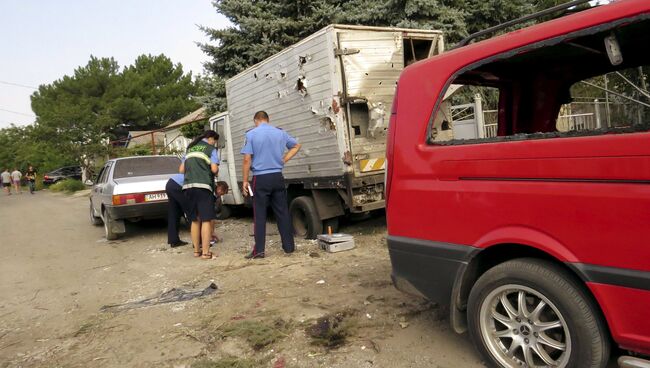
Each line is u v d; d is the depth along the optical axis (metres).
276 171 6.38
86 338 4.17
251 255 6.50
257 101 8.40
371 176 6.66
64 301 5.35
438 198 3.14
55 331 4.42
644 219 2.26
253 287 5.17
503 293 2.88
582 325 2.52
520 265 2.77
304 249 6.74
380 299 4.44
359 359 3.36
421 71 3.31
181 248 7.74
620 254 2.35
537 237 2.66
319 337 3.76
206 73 14.50
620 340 2.40
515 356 2.89
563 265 2.64
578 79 3.80
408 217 3.34
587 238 2.46
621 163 2.33
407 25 10.82
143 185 8.58
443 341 3.54
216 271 6.00
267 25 12.47
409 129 3.33
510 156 2.76
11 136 54.47
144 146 28.53
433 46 7.26
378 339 3.65
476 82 3.73
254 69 8.34
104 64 42.53
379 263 5.66
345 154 6.46
